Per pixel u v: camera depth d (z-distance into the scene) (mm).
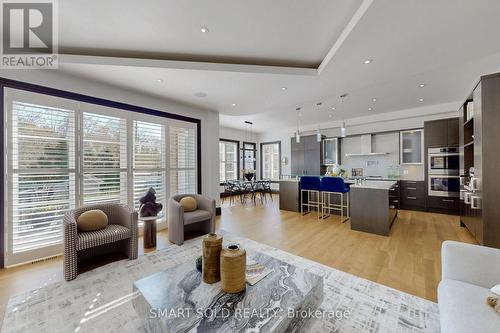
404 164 5758
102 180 3318
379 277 2248
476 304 1108
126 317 1702
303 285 1547
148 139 3910
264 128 8812
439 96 4559
